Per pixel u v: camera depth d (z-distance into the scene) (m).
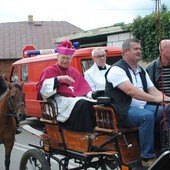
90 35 17.12
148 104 5.58
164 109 4.90
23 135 12.32
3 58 32.69
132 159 5.25
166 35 12.62
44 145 6.50
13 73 14.36
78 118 5.78
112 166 5.97
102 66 8.03
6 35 35.72
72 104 5.88
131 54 5.33
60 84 6.16
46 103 6.25
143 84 5.53
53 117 6.16
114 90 5.35
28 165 6.57
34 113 12.97
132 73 5.41
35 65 12.79
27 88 13.11
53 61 11.84
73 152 5.98
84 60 10.94
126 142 5.15
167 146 4.84
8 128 7.64
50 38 36.03
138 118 5.06
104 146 5.45
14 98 7.45
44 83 6.09
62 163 6.27
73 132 5.88
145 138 5.00
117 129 5.14
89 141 5.61
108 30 16.05
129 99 5.30
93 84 7.96
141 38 14.02
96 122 5.60
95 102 5.72
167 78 6.20
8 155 7.79
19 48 34.06
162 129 5.10
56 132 6.25
